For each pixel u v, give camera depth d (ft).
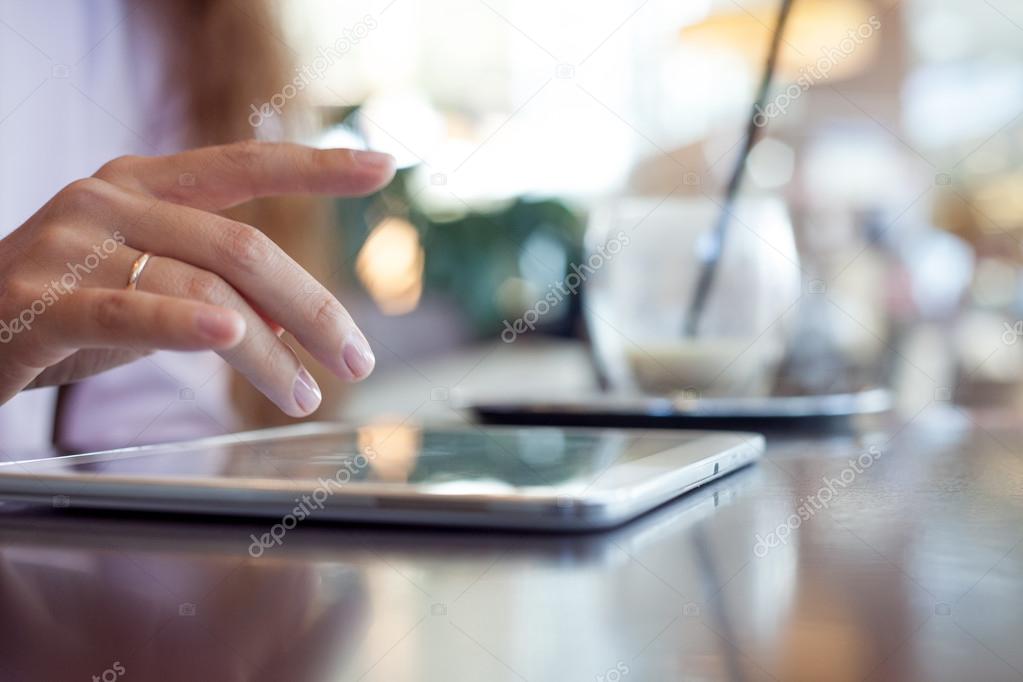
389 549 1.40
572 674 1.04
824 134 9.39
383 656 1.11
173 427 2.76
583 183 8.86
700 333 2.54
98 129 3.34
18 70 3.09
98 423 2.84
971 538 1.39
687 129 9.36
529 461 1.63
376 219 7.91
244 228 1.63
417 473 1.55
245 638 1.19
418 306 8.14
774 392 2.56
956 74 9.79
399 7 9.43
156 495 1.53
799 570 1.31
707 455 1.66
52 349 1.63
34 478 1.55
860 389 2.59
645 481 1.50
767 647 1.09
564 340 6.01
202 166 1.74
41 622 1.24
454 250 8.54
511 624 1.22
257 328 1.61
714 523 1.47
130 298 1.57
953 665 1.02
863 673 1.00
